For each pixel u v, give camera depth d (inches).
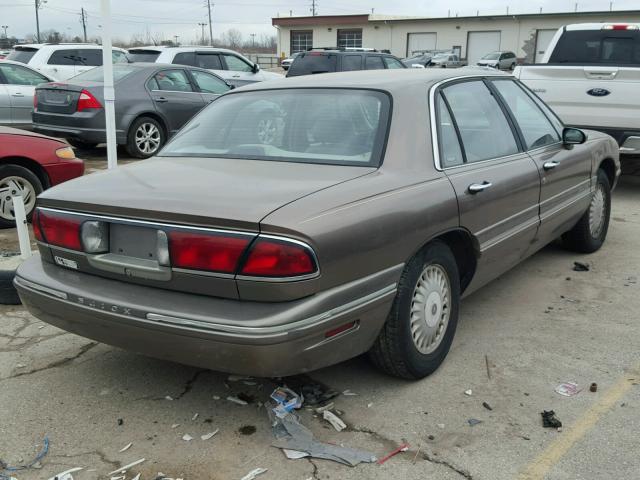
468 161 149.3
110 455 113.7
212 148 146.3
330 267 107.7
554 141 194.4
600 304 183.0
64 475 107.9
